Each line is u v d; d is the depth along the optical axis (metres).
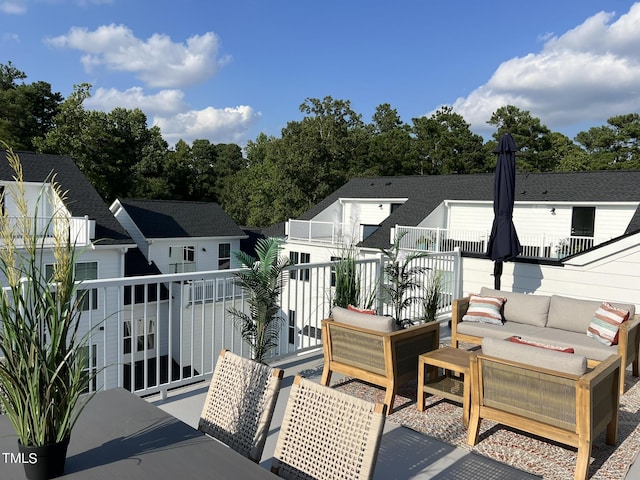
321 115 34.00
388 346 3.75
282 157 31.19
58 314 1.56
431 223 18.17
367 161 34.84
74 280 1.63
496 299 5.37
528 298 5.36
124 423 1.92
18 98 30.89
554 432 2.94
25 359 1.47
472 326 5.14
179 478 1.51
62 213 1.75
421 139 36.25
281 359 4.98
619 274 6.42
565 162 31.25
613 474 2.93
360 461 1.69
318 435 1.84
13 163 1.63
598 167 30.45
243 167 47.78
